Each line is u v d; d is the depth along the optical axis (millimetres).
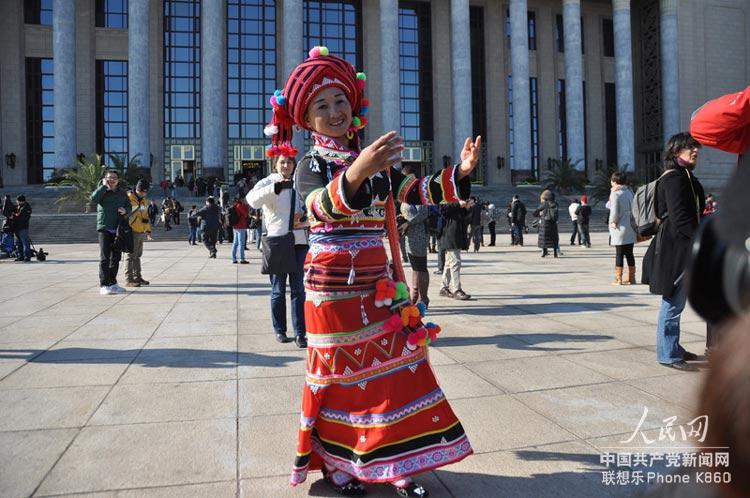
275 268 5027
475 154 2400
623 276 10664
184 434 3152
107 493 2490
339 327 2338
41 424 3305
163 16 41312
